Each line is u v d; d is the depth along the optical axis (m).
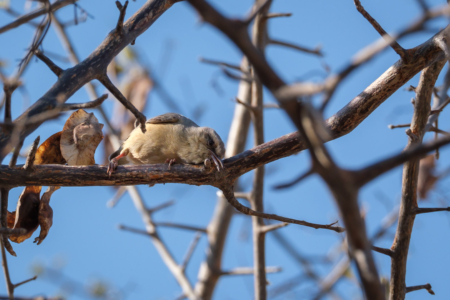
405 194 9.95
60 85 8.23
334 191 4.42
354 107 9.61
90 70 8.45
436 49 8.93
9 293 9.55
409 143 9.86
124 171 9.55
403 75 9.33
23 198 9.77
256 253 14.88
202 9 4.04
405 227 9.91
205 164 9.57
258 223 15.15
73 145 9.70
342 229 9.61
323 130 4.18
